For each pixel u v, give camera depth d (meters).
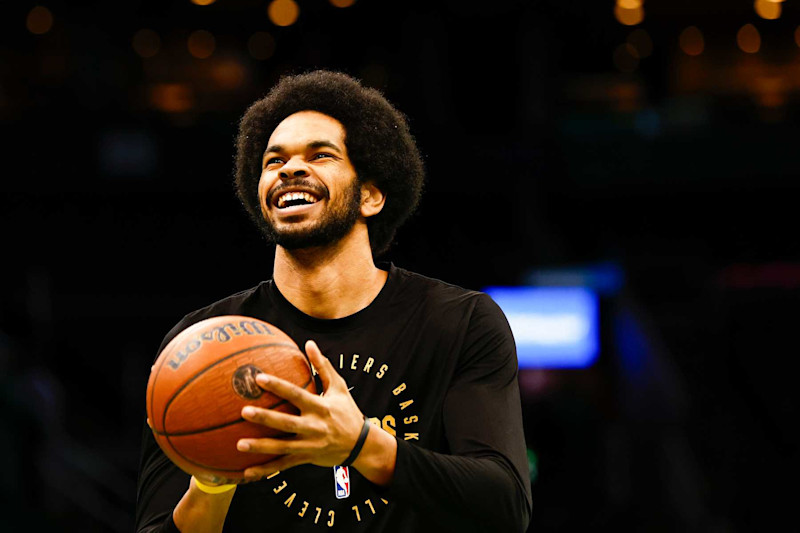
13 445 13.72
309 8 24.77
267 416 3.30
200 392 3.50
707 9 25.23
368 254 4.46
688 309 22.64
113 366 23.17
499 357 4.28
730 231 24.20
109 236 23.73
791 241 23.98
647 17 25.50
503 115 25.31
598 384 17.89
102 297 23.53
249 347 3.60
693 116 23.88
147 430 4.38
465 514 3.68
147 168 23.16
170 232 23.83
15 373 14.94
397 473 3.55
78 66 23.88
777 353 22.67
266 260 23.80
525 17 24.39
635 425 16.70
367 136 4.45
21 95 23.56
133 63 24.66
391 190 4.71
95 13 24.61
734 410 20.42
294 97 4.55
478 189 23.23
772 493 18.34
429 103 23.62
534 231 22.72
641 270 23.23
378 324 4.36
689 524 15.09
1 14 24.02
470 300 4.42
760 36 25.34
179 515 3.94
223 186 23.30
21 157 23.02
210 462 3.52
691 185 23.67
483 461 3.81
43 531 13.30
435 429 4.21
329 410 3.37
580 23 25.34
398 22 24.64
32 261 23.42
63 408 16.88
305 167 4.22
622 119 23.92
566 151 23.41
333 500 4.16
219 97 24.06
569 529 15.23
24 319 21.20
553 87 24.55
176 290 23.80
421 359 4.28
